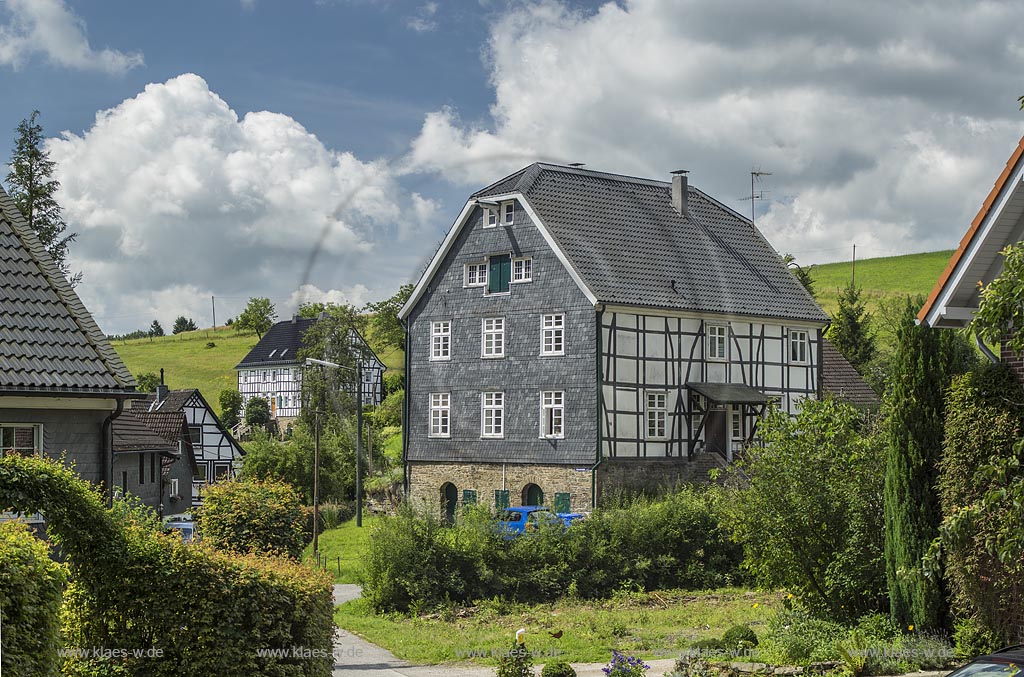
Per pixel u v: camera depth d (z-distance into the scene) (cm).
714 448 3750
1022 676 865
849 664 1395
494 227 3706
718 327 3784
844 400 1906
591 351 3450
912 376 1558
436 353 3822
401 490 4225
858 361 5203
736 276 3925
